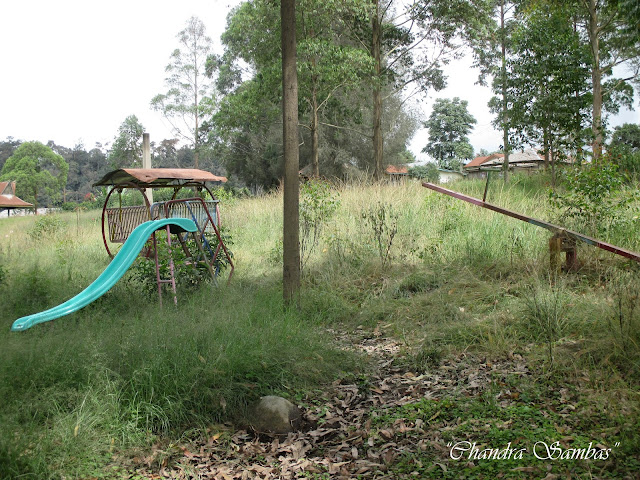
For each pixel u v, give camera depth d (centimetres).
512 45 1700
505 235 901
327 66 2152
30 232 1561
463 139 6900
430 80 2620
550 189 878
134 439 369
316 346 530
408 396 445
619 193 907
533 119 1605
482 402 407
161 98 4606
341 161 3359
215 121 3123
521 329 541
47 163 7856
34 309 677
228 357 457
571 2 1928
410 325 628
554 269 687
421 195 1281
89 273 934
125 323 566
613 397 374
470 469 317
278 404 412
